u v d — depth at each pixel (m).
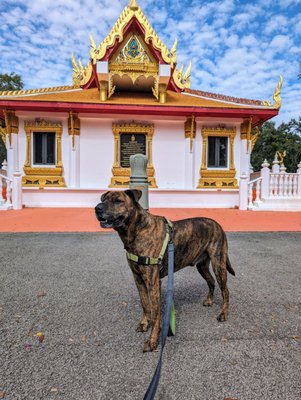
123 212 2.32
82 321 2.85
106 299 3.38
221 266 2.93
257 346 2.44
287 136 31.70
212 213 10.55
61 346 2.42
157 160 12.71
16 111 11.91
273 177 11.64
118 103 11.49
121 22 11.76
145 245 2.43
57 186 12.24
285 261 5.02
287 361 2.23
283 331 2.69
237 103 12.75
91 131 12.44
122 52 12.10
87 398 1.85
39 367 2.14
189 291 3.70
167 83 11.88
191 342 2.50
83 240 6.43
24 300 3.33
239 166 12.93
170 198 12.23
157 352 2.34
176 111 11.75
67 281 3.95
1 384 1.97
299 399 1.85
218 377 2.05
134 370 2.12
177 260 2.67
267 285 3.88
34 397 1.85
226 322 2.86
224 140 12.95
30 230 7.46
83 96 12.84
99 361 2.22
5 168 13.55
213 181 12.84
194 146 12.70
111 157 12.58
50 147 12.41
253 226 8.30
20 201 11.12
